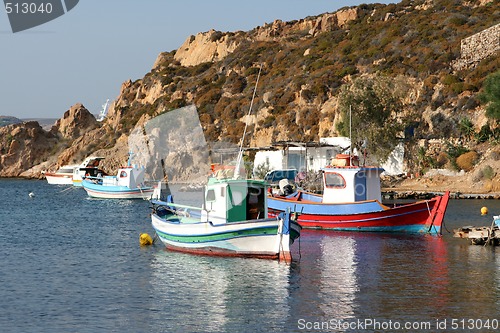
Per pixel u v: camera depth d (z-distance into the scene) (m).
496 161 80.56
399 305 26.08
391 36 128.00
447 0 140.12
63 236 45.91
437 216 43.16
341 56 129.88
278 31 167.88
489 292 27.91
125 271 32.56
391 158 90.19
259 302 26.56
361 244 39.75
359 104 92.94
